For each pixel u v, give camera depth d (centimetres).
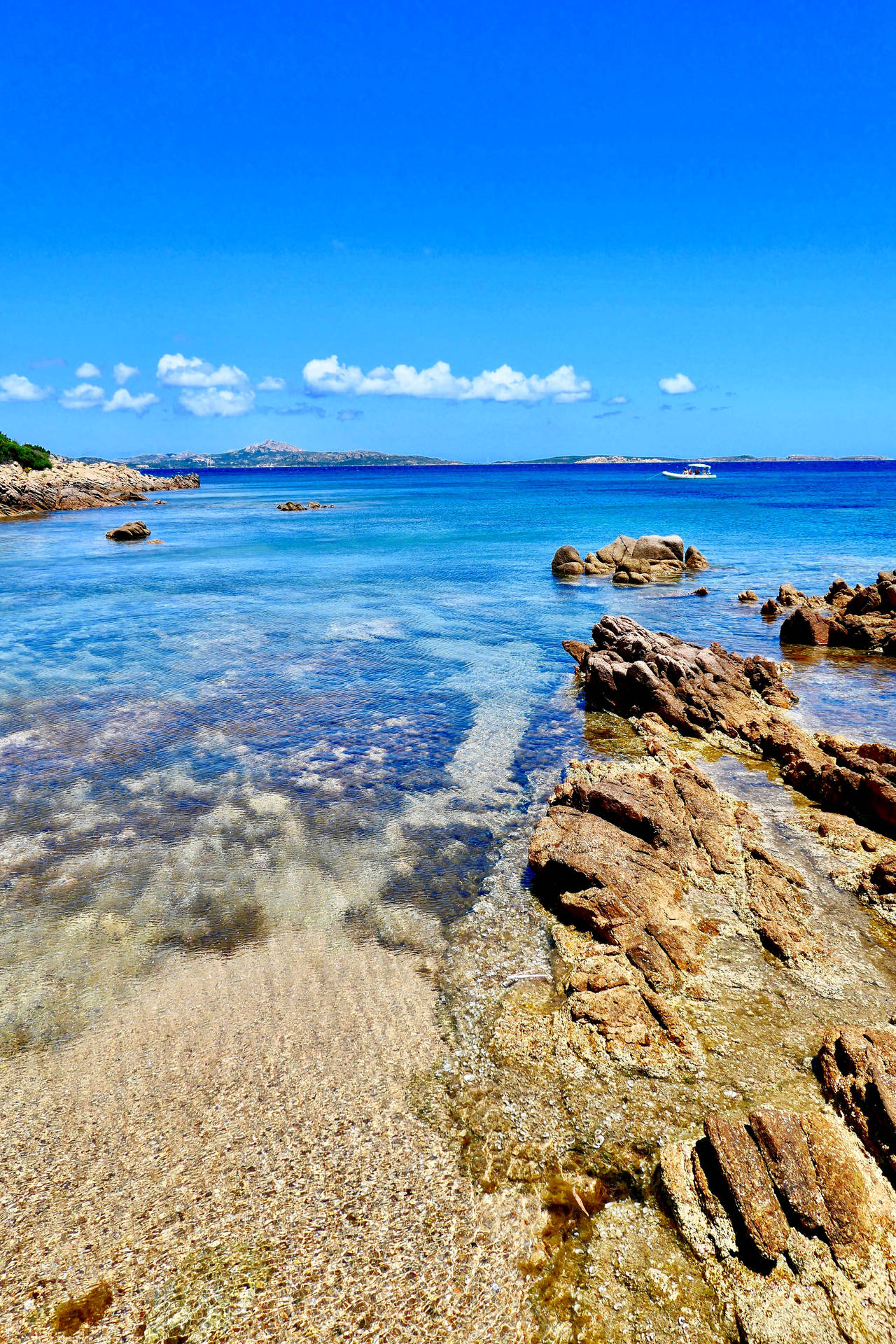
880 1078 682
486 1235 591
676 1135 680
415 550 5831
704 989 878
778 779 1506
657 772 1400
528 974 917
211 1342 520
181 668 2375
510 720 1888
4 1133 697
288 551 5838
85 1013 862
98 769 1582
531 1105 716
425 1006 863
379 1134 686
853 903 1056
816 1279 546
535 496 13662
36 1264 576
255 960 955
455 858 1209
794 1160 608
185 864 1197
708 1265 564
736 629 2923
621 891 1022
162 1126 701
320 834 1292
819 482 18350
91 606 3509
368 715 1927
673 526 7162
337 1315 534
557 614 3262
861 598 2847
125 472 14225
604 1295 546
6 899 1099
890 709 1903
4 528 7556
